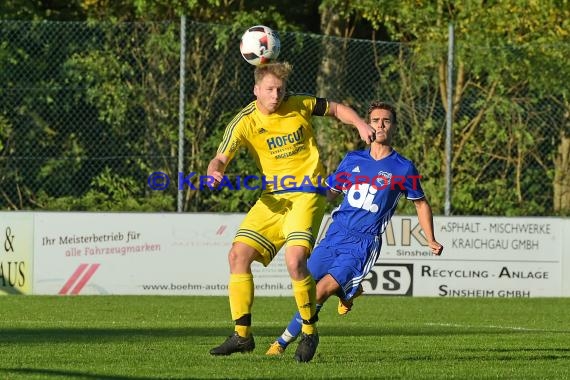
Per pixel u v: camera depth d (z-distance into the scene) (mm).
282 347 23969
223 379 19281
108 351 24531
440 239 45375
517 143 49031
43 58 50500
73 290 44375
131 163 49219
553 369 21781
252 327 34094
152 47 49344
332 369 21000
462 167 49031
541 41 51562
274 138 22703
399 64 49688
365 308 41812
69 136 50125
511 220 45562
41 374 19906
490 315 39875
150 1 56500
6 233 44125
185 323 35562
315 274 24859
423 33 54688
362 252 24875
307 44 51938
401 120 49438
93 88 49969
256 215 22891
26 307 40156
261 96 22391
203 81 49250
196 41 49281
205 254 44781
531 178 49156
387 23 55844
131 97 49562
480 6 54219
